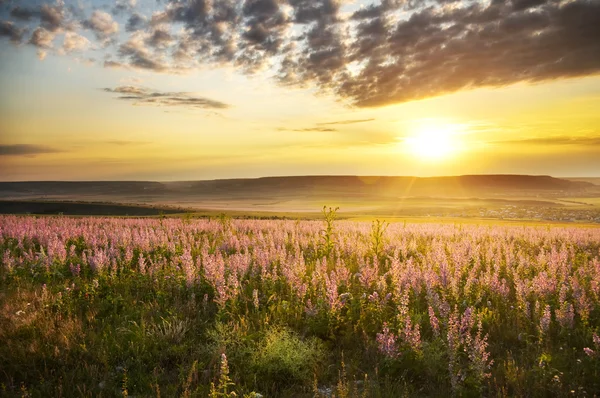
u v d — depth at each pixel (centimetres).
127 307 828
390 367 585
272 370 576
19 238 1639
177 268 1071
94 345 632
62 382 534
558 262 1193
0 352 596
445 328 694
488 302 854
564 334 704
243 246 1627
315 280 910
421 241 2086
